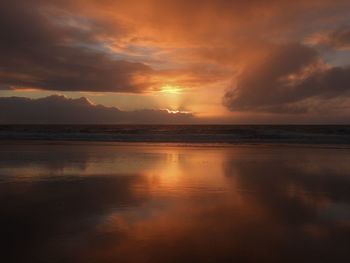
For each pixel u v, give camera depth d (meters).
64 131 34.38
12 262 3.87
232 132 33.75
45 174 10.06
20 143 22.17
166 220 5.48
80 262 3.88
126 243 4.45
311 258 4.01
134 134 29.41
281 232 4.91
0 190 7.88
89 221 5.41
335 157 14.76
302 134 28.80
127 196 7.22
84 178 9.41
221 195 7.33
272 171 10.72
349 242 4.52
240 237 4.70
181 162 12.80
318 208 6.31
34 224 5.27
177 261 3.91
